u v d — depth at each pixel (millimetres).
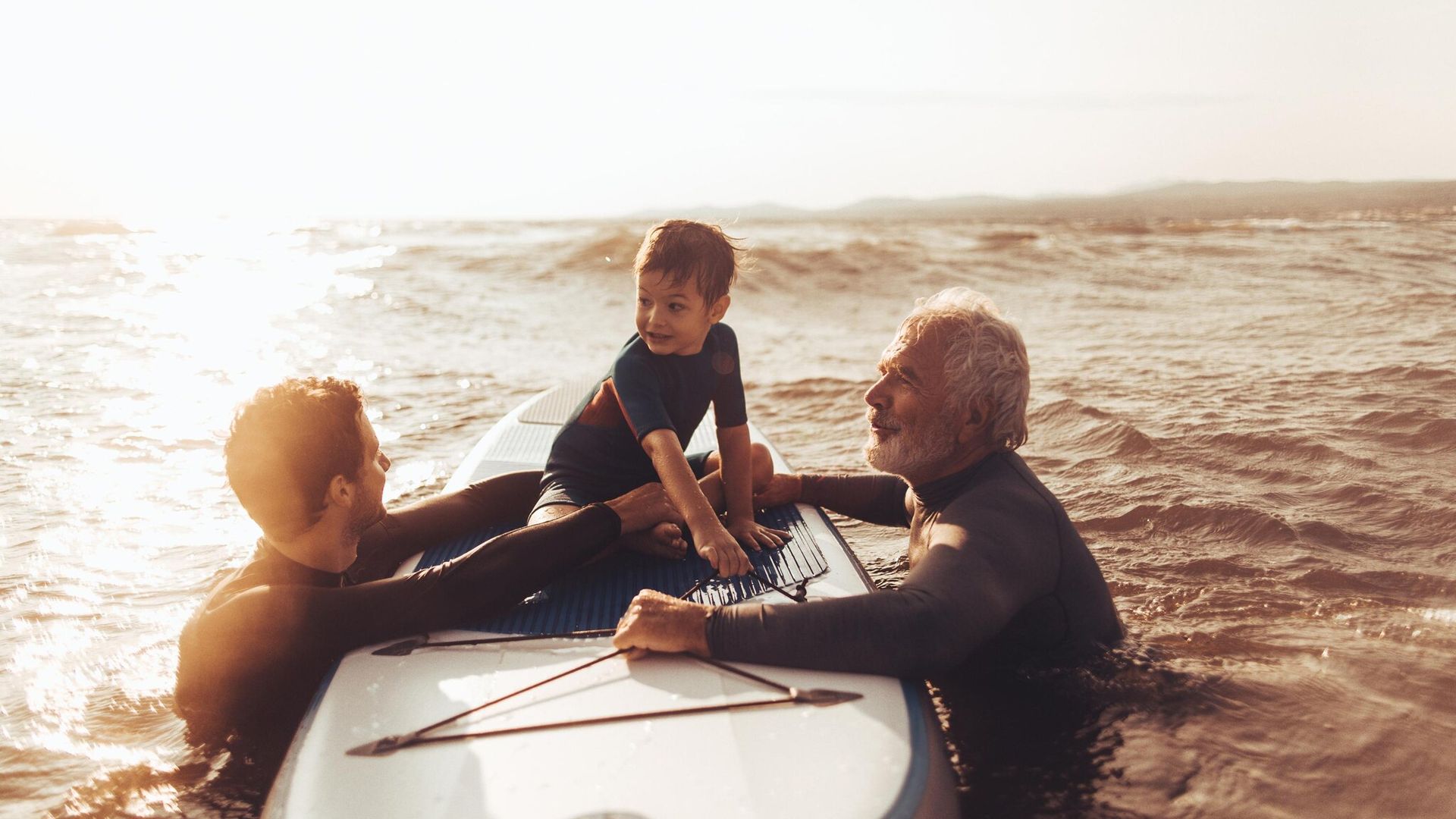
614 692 2029
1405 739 2240
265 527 2260
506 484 3156
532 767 1777
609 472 2969
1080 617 2465
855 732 1883
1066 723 2322
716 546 2535
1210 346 8617
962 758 2188
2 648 2854
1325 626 2898
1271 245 20484
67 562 3576
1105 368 7605
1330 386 6301
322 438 2213
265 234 46219
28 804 2055
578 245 21828
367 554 2686
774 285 15562
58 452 5172
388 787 1733
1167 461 4738
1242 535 3721
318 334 10234
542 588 2529
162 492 4477
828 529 2980
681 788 1710
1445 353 7203
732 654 2127
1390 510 3934
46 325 10281
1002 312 2574
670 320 2787
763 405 6902
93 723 2395
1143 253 19500
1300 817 1957
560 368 8375
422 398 6973
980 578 2186
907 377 2514
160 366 8008
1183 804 2018
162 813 2027
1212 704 2406
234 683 2238
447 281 16188
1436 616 2961
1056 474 4621
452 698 2020
